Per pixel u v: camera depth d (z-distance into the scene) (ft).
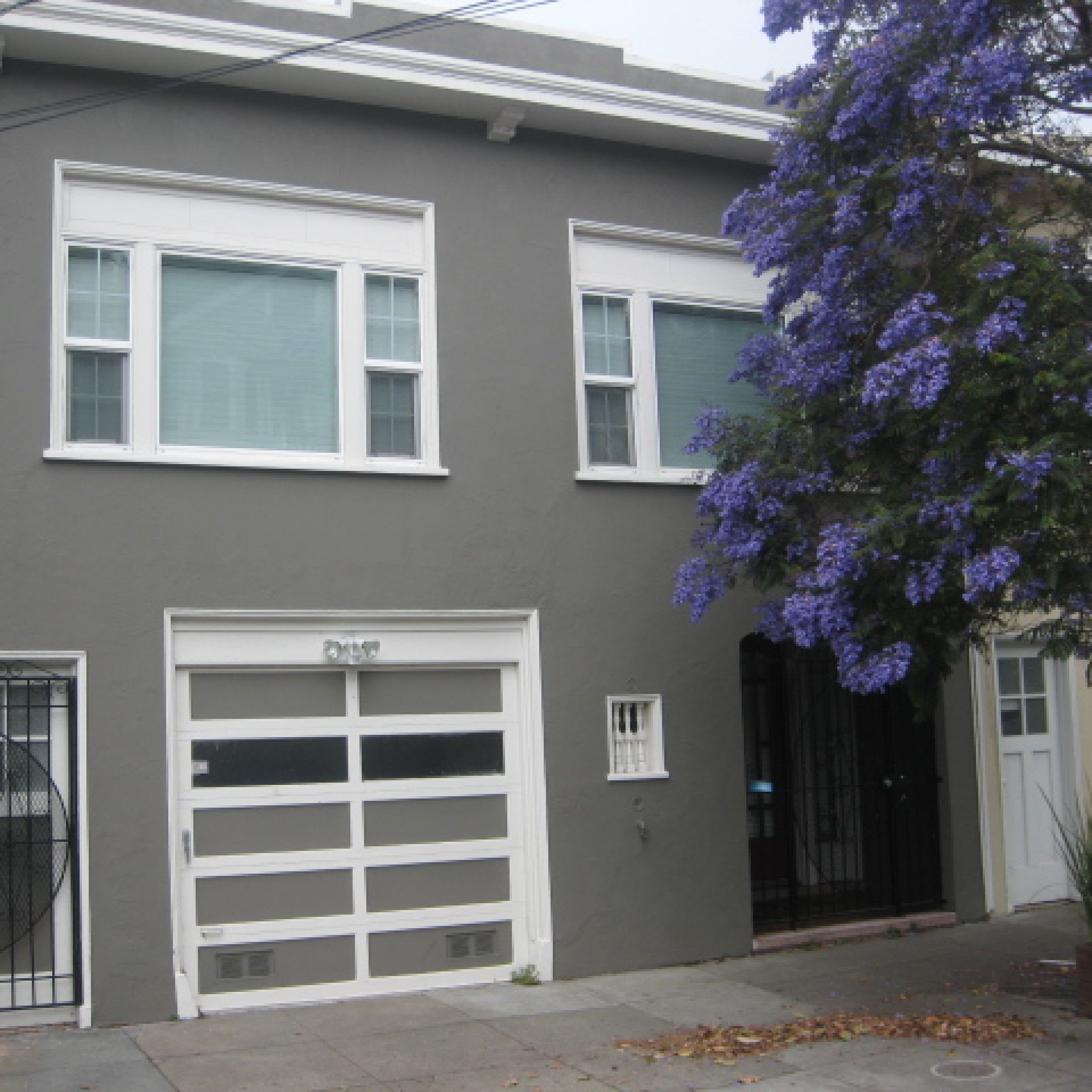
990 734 40.19
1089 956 28.37
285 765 30.94
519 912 32.81
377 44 32.50
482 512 33.14
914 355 25.22
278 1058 25.93
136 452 30.01
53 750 28.60
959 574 25.89
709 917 34.50
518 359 34.12
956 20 27.48
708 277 37.22
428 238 33.50
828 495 29.27
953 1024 28.02
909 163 27.55
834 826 38.11
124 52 30.22
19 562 28.53
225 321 31.60
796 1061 25.75
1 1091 23.80
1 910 27.84
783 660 37.40
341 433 32.19
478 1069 25.34
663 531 35.29
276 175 32.04
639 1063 25.67
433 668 32.68
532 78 33.78
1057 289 26.13
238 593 30.35
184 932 29.45
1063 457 23.86
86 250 30.42
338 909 30.99
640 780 34.14
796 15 30.32
